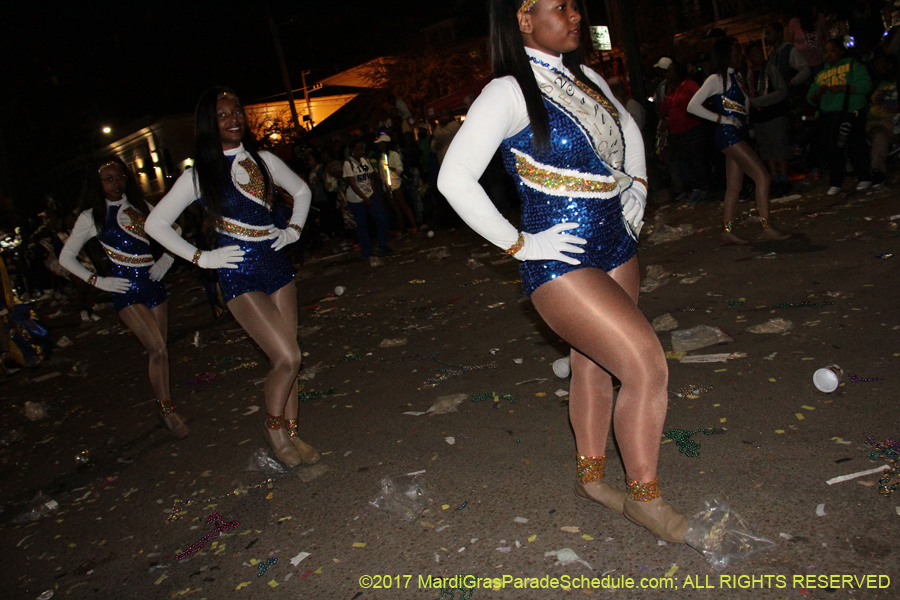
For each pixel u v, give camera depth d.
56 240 15.27
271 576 2.98
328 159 14.63
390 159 12.95
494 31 2.34
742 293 5.33
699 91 6.47
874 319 4.27
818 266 5.52
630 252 2.56
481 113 2.28
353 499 3.50
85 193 4.80
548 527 2.92
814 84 8.05
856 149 7.84
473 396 4.52
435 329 6.43
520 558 2.76
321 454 4.12
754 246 6.55
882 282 4.84
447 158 2.32
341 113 33.34
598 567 2.61
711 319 4.95
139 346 8.90
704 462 3.15
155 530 3.63
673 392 3.93
